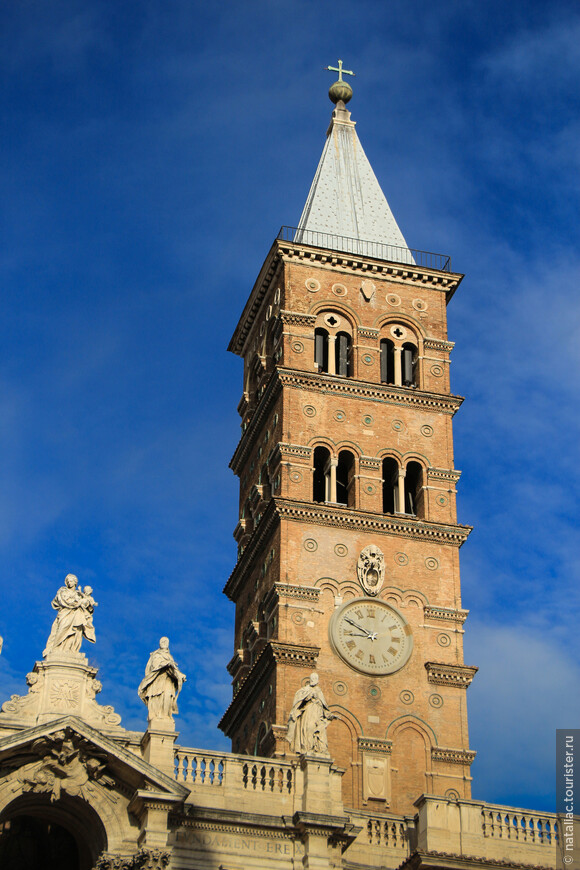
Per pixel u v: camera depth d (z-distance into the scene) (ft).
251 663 281.13
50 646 222.89
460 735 266.36
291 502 278.46
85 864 218.18
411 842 225.56
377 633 272.10
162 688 220.43
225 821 212.23
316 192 326.44
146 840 204.95
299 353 296.51
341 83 356.18
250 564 293.43
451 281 313.73
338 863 214.69
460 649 275.39
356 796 256.11
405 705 266.98
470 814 220.84
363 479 286.87
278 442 286.46
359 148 342.85
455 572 282.56
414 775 261.03
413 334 307.99
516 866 214.28
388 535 282.56
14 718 214.69
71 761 209.77
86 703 219.20
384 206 329.93
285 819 214.28
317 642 268.62
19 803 211.00
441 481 291.99
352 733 261.85
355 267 308.60
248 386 326.65
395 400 296.71
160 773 207.92
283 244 305.12
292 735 225.97
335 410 292.20
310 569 274.98
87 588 227.20
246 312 328.49
